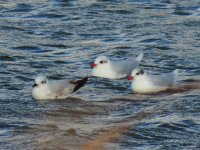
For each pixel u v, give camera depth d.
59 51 28.80
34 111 21.73
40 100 22.80
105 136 19.64
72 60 27.62
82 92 23.86
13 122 20.70
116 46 29.53
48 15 34.16
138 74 24.09
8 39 30.22
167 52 28.55
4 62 26.97
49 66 26.73
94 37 30.75
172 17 33.94
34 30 31.70
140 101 23.02
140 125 20.50
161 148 18.89
